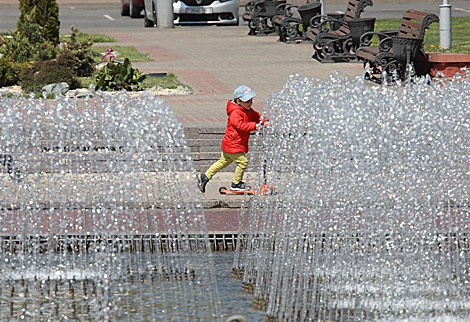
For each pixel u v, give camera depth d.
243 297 15.48
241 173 23.36
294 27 58.78
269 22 76.00
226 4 75.44
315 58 48.88
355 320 14.30
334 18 53.22
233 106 22.59
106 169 18.42
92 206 18.66
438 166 17.05
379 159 16.11
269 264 16.62
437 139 17.03
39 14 56.66
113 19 89.69
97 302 14.89
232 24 77.00
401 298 15.26
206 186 24.75
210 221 20.55
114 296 15.23
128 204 19.25
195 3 75.06
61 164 18.73
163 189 22.48
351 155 15.75
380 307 14.85
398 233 16.50
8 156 18.22
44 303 14.86
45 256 17.69
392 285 15.72
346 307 14.81
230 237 19.05
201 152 27.17
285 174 18.02
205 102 34.62
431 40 56.28
